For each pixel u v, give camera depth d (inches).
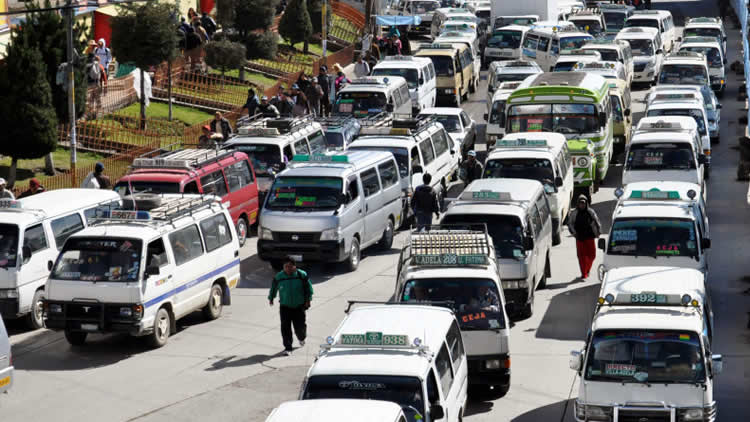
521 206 1043.3
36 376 904.9
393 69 2096.5
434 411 600.7
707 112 1893.5
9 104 1455.5
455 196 1588.3
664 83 2112.5
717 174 1697.8
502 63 2154.3
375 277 1205.7
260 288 1181.7
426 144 1510.8
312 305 1094.4
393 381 603.8
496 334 800.9
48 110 1485.0
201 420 789.2
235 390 853.2
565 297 1100.5
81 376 901.8
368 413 533.0
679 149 1370.6
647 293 738.8
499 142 1374.3
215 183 1305.4
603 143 1540.4
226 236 1100.5
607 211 1470.2
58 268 960.3
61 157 1640.0
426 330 668.7
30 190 1253.1
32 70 1470.2
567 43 2524.6
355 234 1241.4
